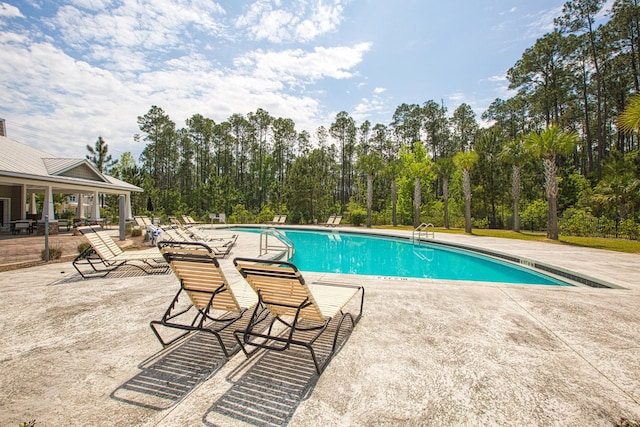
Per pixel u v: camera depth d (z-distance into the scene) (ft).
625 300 14.62
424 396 7.05
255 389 7.29
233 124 153.28
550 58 89.61
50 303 13.73
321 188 106.22
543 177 79.41
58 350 9.20
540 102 93.20
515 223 62.44
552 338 10.30
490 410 6.55
